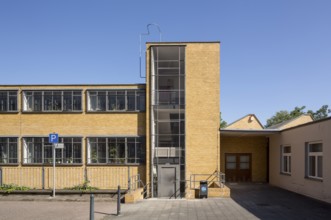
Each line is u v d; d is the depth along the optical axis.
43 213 15.09
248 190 23.39
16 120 23.48
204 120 23.06
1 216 14.42
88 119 23.34
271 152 27.50
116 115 23.34
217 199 19.19
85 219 13.72
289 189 23.11
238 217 13.88
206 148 22.86
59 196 19.36
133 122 23.28
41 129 23.39
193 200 18.94
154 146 22.83
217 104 23.12
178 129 22.92
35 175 23.11
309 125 19.78
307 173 20.41
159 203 17.98
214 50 23.38
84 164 23.00
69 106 23.55
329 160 17.22
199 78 23.27
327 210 15.38
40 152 23.27
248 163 29.56
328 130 17.31
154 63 23.48
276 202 17.88
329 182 17.22
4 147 23.38
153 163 22.61
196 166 22.78
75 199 18.89
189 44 23.42
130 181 21.83
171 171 22.56
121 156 23.09
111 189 21.02
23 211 15.60
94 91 23.53
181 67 23.41
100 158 23.12
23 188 20.52
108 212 15.20
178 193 22.33
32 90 23.61
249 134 26.98
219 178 22.56
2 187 20.50
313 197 19.28
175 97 23.17
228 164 29.50
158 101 23.14
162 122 23.05
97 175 22.94
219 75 23.27
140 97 23.45
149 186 22.36
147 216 14.24
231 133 25.64
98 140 23.23
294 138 22.22
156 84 23.31
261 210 15.49
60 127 23.34
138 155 23.03
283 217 13.79
